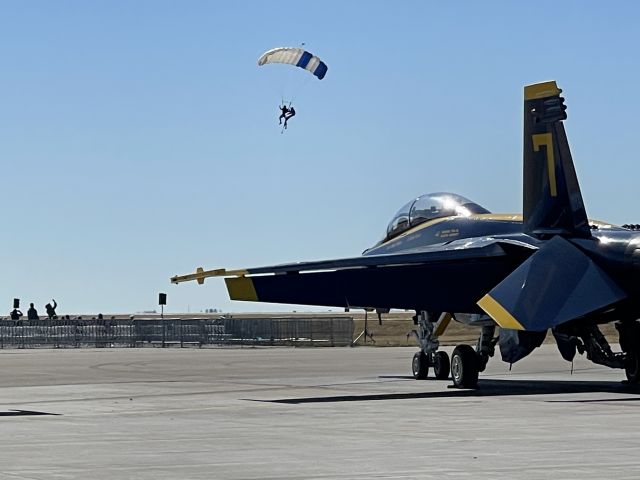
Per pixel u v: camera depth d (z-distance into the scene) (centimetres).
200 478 1659
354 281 3478
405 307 3503
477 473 1673
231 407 3014
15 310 11181
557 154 3419
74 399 3366
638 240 3234
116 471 1739
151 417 2720
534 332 3284
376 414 2734
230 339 9556
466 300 3538
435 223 4169
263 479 1645
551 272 3284
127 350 8356
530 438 2130
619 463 1767
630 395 3328
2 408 3031
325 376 4566
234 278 3506
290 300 3469
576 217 3391
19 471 1745
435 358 4269
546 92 3422
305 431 2325
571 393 3441
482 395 3384
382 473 1688
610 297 3206
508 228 3866
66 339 9719
